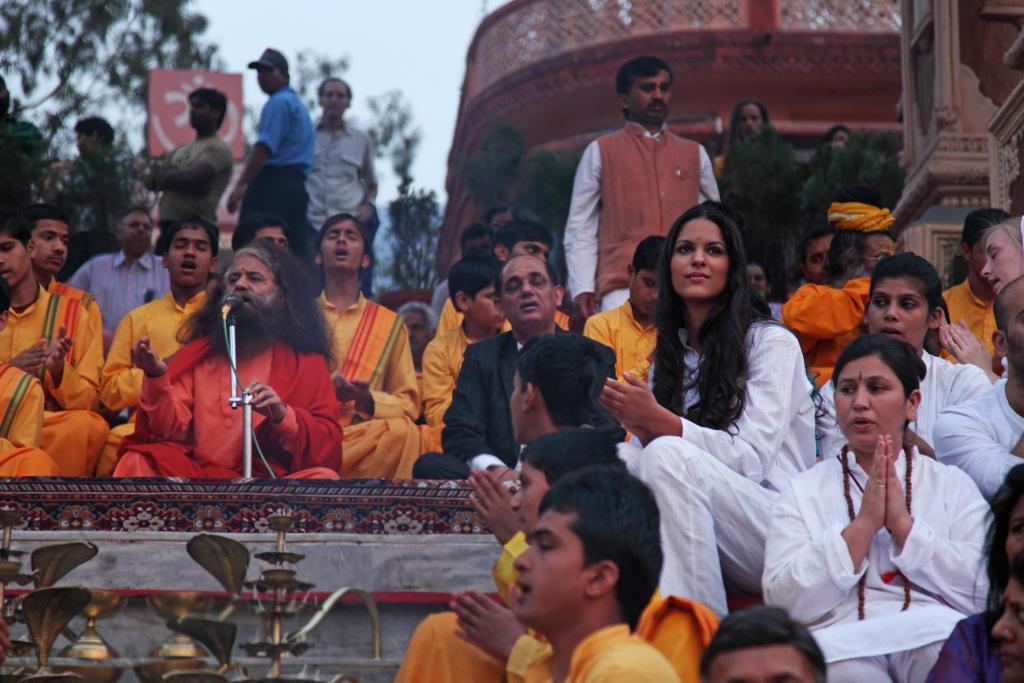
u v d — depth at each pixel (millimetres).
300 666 7941
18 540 8883
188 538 8922
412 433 11500
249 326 10984
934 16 15727
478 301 12602
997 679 6617
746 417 8172
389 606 8688
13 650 7219
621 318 11758
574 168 17781
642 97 14516
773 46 24797
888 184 16062
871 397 7715
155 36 24844
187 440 10633
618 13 25438
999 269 10344
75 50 23172
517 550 7258
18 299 12141
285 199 17406
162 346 12602
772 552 7520
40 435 10648
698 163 14625
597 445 6855
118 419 12734
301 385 10938
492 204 20516
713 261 8453
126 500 8992
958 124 15445
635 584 5855
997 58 15234
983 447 8398
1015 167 13086
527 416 7859
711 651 5246
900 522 7371
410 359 13039
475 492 7691
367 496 9055
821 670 5195
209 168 17297
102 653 7027
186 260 12812
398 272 21234
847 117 25094
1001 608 6715
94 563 8875
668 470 7648
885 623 7109
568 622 5859
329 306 13000
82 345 12266
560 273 17609
